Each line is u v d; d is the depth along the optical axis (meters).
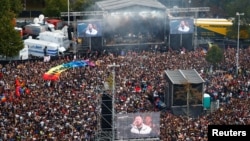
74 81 147.88
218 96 142.75
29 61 174.75
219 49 169.00
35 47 195.00
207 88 146.50
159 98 144.75
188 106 137.50
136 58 171.38
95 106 127.88
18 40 182.38
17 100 132.00
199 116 131.00
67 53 191.38
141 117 111.00
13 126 116.88
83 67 161.75
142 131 111.44
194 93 141.12
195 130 115.94
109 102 111.62
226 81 151.25
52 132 115.19
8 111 125.12
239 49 188.00
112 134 110.50
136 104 133.50
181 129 116.00
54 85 144.88
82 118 122.44
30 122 119.50
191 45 198.88
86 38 196.12
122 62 166.25
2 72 156.50
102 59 171.62
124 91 141.38
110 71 155.25
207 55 168.38
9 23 182.75
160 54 179.50
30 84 145.25
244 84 149.50
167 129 115.94
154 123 111.69
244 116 123.38
